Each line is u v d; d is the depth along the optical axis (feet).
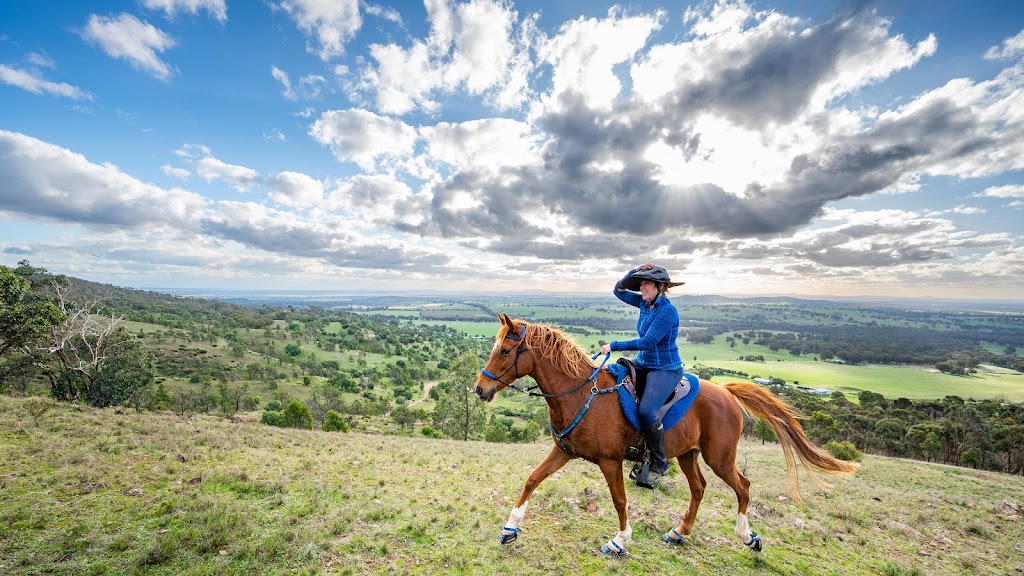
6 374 82.07
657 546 17.94
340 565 14.49
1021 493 54.80
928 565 20.54
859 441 189.26
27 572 12.58
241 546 14.94
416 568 14.64
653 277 16.20
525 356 16.48
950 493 51.78
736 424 18.24
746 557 18.01
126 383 89.04
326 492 21.68
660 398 16.30
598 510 21.35
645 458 16.72
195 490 20.49
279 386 326.24
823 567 18.26
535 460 45.09
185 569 13.52
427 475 28.48
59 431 30.89
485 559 15.44
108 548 14.24
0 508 16.24
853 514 27.66
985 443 160.66
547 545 17.02
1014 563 21.86
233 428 46.16
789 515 26.14
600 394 16.26
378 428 205.67
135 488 19.79
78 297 96.68
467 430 140.46
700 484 18.71
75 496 18.31
